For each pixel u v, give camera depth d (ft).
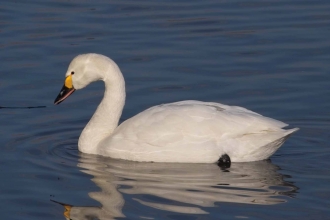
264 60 65.05
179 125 47.62
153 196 42.24
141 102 58.39
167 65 64.59
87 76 51.08
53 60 65.46
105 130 50.70
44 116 56.18
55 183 44.55
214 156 47.06
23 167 47.09
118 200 41.91
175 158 47.57
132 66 64.44
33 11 75.66
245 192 42.86
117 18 74.18
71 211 40.73
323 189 43.19
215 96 59.16
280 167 46.65
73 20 73.72
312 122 54.60
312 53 65.87
